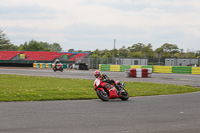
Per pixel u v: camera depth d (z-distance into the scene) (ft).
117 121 29.50
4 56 283.59
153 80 104.78
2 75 122.72
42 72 158.30
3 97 49.01
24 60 277.23
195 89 73.46
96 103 44.34
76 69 209.56
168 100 49.11
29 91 58.75
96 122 28.89
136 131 25.16
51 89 63.52
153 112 35.53
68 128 26.00
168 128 26.45
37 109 36.94
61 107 39.17
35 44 418.51
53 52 298.35
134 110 37.09
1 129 25.26
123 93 48.75
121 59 212.64
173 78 116.78
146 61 202.18
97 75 48.85
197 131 25.43
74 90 63.52
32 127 26.20
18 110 35.81
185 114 34.24
